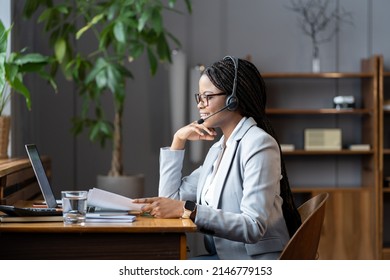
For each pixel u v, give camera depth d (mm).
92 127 6441
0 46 4965
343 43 7352
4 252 2949
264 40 7297
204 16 7238
